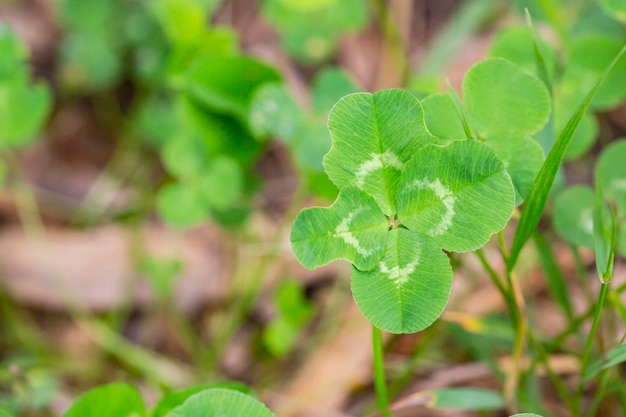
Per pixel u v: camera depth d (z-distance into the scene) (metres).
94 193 0.52
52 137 0.54
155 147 0.53
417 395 0.34
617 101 0.36
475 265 0.42
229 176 0.41
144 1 0.54
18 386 0.39
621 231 0.34
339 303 0.45
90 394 0.31
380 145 0.29
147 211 0.49
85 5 0.55
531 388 0.37
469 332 0.38
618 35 0.49
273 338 0.42
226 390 0.29
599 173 0.34
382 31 0.56
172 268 0.45
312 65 0.55
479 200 0.29
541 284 0.43
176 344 0.46
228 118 0.40
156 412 0.31
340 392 0.41
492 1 0.54
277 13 0.51
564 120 0.36
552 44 0.44
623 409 0.36
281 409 0.41
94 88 0.55
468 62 0.54
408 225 0.29
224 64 0.38
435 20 0.58
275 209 0.50
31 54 0.56
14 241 0.48
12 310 0.46
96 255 0.47
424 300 0.29
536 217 0.31
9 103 0.39
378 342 0.32
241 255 0.47
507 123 0.31
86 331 0.46
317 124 0.39
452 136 0.31
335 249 0.29
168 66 0.42
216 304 0.47
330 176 0.29
